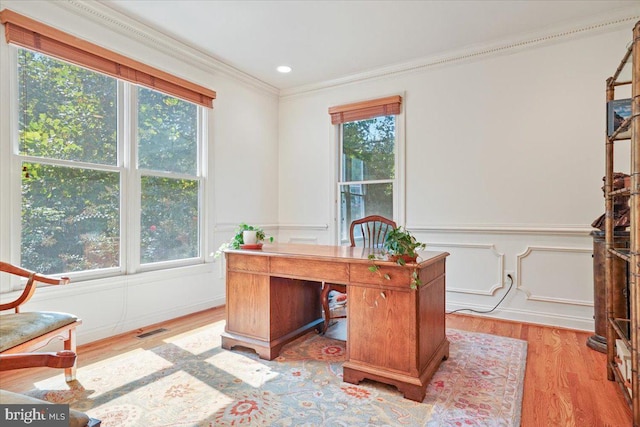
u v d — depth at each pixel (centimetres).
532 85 304
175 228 326
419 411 168
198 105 345
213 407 172
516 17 276
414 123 358
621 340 192
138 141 295
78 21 252
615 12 268
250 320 241
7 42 219
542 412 167
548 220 298
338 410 169
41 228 238
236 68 372
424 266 184
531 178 305
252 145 405
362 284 197
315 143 420
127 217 286
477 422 158
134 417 163
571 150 289
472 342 256
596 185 281
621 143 269
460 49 329
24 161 229
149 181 304
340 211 407
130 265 288
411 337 181
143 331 284
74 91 256
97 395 183
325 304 275
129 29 281
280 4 257
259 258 238
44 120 240
